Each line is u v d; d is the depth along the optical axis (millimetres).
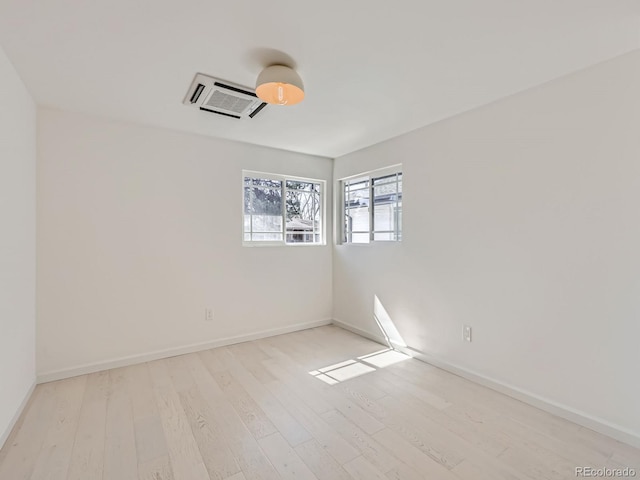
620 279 1875
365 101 2479
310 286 4141
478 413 2166
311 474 1611
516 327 2357
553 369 2158
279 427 2002
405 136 3229
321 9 1479
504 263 2424
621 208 1868
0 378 1775
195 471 1629
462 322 2717
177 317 3174
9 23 1551
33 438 1876
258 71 2039
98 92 2311
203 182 3305
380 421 2070
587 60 1913
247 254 3615
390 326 3443
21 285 2154
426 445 1835
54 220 2598
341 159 4152
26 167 2262
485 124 2535
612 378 1905
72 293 2676
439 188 2900
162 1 1415
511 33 1662
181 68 1998
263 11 1488
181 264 3188
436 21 1568
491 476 1599
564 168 2096
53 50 1792
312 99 2434
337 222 4281
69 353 2664
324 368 2896
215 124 2965
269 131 3166
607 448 1806
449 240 2818
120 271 2881
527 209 2285
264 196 3830
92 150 2748
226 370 2838
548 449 1800
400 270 3316
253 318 3672
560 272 2123
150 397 2355
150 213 3020
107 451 1771
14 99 1992
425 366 2953
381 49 1805
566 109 2084
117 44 1744
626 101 1844
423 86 2232
